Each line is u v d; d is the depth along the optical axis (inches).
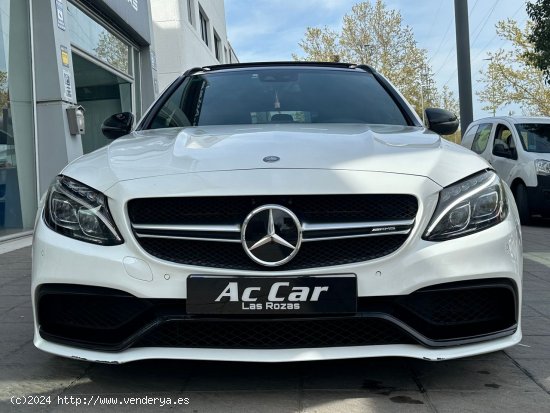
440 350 86.9
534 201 334.6
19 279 180.7
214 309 85.1
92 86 380.2
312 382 96.3
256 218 85.9
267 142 100.7
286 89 146.7
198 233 86.9
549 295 156.6
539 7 434.3
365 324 87.6
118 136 140.7
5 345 116.3
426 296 87.6
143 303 86.7
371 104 141.9
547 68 450.6
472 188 91.7
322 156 93.4
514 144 359.3
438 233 87.9
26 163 285.9
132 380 97.6
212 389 93.7
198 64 735.1
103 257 87.1
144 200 88.3
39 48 288.2
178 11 618.5
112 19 406.9
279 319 86.0
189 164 92.5
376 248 87.4
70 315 90.5
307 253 86.9
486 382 95.9
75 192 92.5
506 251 90.3
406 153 96.6
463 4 561.3
